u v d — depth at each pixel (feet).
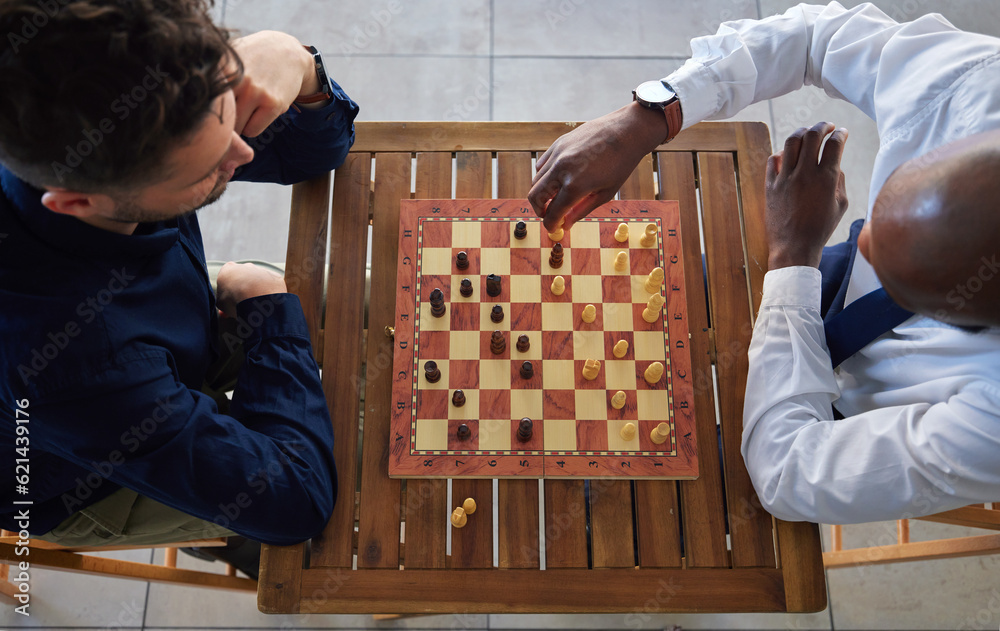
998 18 9.48
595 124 4.49
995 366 3.46
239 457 3.74
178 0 2.53
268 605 4.17
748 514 4.33
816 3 9.69
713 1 9.77
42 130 2.50
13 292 3.18
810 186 4.36
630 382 4.58
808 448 3.89
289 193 8.93
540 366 4.61
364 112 9.17
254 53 3.80
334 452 4.50
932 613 7.39
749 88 4.67
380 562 4.25
